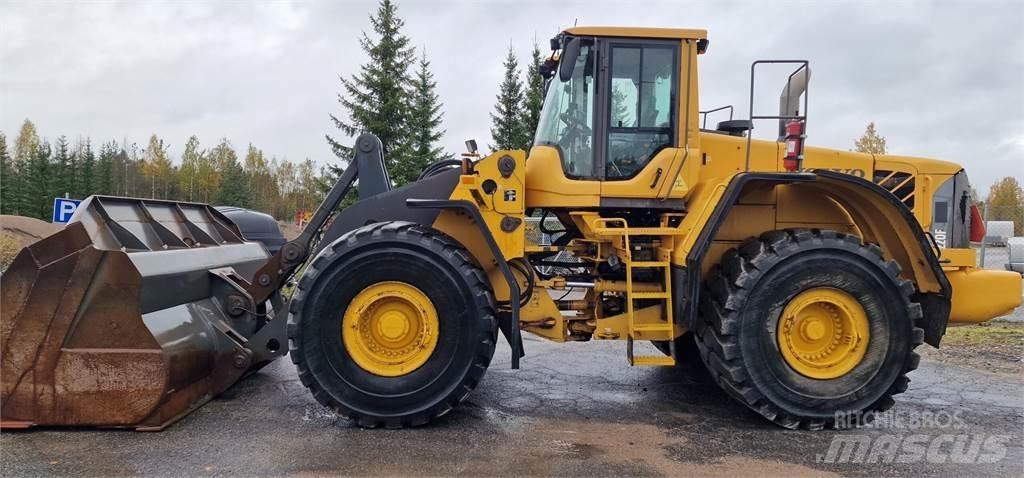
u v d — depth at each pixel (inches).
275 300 194.7
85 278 141.0
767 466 133.4
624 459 135.9
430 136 933.8
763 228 181.0
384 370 154.0
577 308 186.4
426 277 154.2
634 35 173.9
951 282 181.5
